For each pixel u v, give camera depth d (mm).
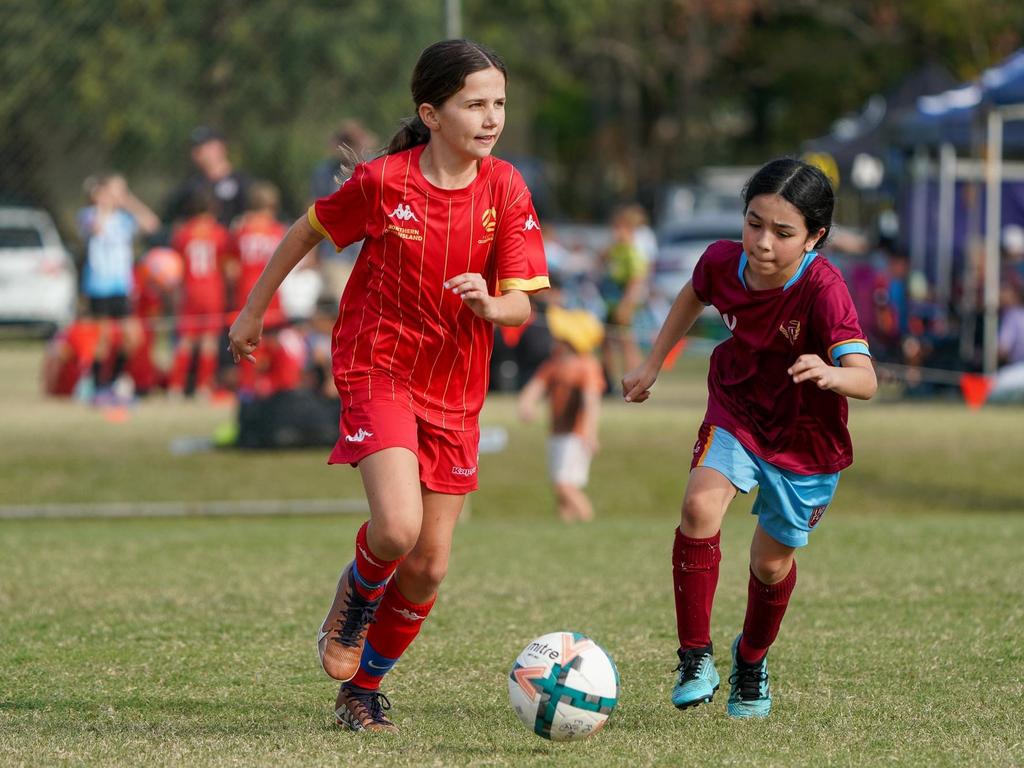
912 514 37344
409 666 18219
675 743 14477
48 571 25562
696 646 15250
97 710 15953
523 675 14188
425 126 14820
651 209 150250
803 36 142625
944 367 56719
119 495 37500
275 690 17031
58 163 48312
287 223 51156
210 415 49094
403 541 14086
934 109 63719
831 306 14570
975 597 22375
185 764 13578
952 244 74000
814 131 151875
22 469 39781
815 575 24547
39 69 43250
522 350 56656
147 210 55500
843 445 15195
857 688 16906
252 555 27844
